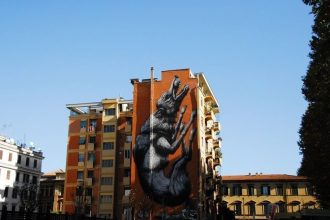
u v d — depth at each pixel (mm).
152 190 66375
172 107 69562
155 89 71500
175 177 65812
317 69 27703
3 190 75500
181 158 66438
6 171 76938
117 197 75062
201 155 67688
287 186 97875
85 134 81812
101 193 75562
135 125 71125
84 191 76375
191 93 69312
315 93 28203
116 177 76312
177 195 64812
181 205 64062
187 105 68875
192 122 67812
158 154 67875
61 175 94188
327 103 26828
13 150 79438
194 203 63344
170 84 71000
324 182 38969
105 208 74375
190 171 65375
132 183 68062
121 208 74000
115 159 76875
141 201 65562
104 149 78188
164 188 65875
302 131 41719
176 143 67500
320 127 31594
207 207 70562
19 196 78938
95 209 75125
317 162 38375
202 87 78000
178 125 68312
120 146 78062
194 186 64375
